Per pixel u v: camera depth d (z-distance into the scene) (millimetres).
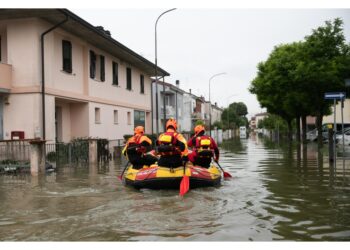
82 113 22547
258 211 6879
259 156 20500
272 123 64625
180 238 5277
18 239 5391
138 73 31891
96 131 23594
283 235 5363
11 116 17859
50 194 9203
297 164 15359
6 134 17922
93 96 23203
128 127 29359
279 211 6867
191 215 6602
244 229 5684
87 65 22422
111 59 26125
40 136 17625
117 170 14523
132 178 10109
